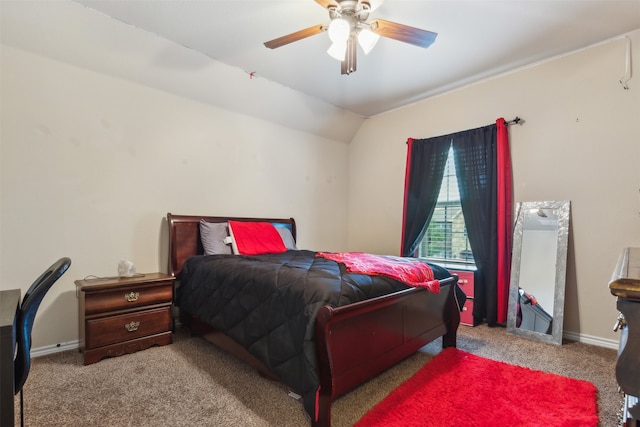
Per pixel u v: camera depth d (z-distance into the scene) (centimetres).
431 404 167
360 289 171
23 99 232
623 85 256
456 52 283
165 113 304
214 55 290
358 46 277
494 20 238
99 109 266
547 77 294
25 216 232
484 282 319
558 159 287
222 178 345
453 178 369
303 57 294
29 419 155
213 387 187
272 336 167
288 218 402
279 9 228
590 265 268
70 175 251
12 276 227
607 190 262
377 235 436
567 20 238
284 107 378
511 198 313
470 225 330
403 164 408
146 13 233
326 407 141
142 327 242
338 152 464
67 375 201
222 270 230
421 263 238
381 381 196
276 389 185
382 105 407
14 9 213
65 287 247
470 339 272
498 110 325
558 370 212
